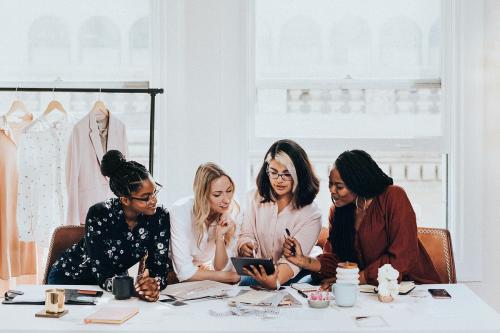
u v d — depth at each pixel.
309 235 2.97
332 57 3.80
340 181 2.94
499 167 3.68
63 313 2.39
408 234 2.86
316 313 2.41
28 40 3.88
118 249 2.83
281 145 2.96
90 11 3.86
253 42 3.75
